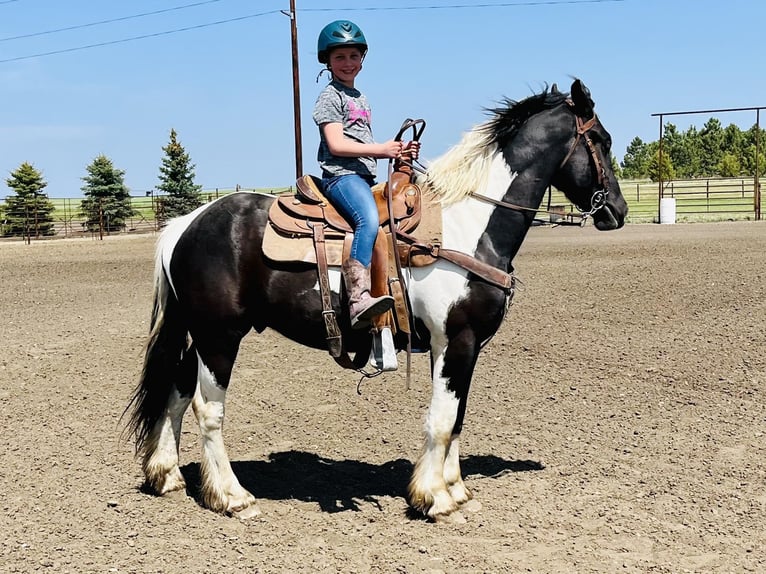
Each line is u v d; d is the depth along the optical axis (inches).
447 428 182.1
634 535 173.5
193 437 248.7
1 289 586.6
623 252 740.0
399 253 178.4
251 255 181.8
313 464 224.8
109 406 279.6
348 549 167.9
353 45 175.9
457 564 160.1
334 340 178.5
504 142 186.4
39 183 1525.6
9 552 165.3
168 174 1626.5
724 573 155.9
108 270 717.9
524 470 216.4
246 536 174.9
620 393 288.7
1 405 280.1
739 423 253.6
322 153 181.0
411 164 186.5
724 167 3179.1
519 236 187.2
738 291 476.1
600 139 187.9
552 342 363.9
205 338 184.2
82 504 192.7
